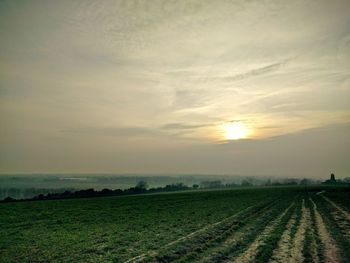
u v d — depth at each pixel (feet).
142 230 91.91
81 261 58.75
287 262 53.36
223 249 63.62
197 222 104.37
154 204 195.83
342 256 56.34
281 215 120.67
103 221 115.96
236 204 177.27
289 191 347.56
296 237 74.69
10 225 110.22
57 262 58.65
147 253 63.16
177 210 150.51
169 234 83.25
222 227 91.20
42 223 114.42
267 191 361.51
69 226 104.88
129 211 152.97
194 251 62.59
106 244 73.20
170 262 56.44
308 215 119.24
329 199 208.95
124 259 59.31
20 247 72.08
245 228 90.12
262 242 69.82
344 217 111.24
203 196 279.49
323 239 71.56
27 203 227.81
